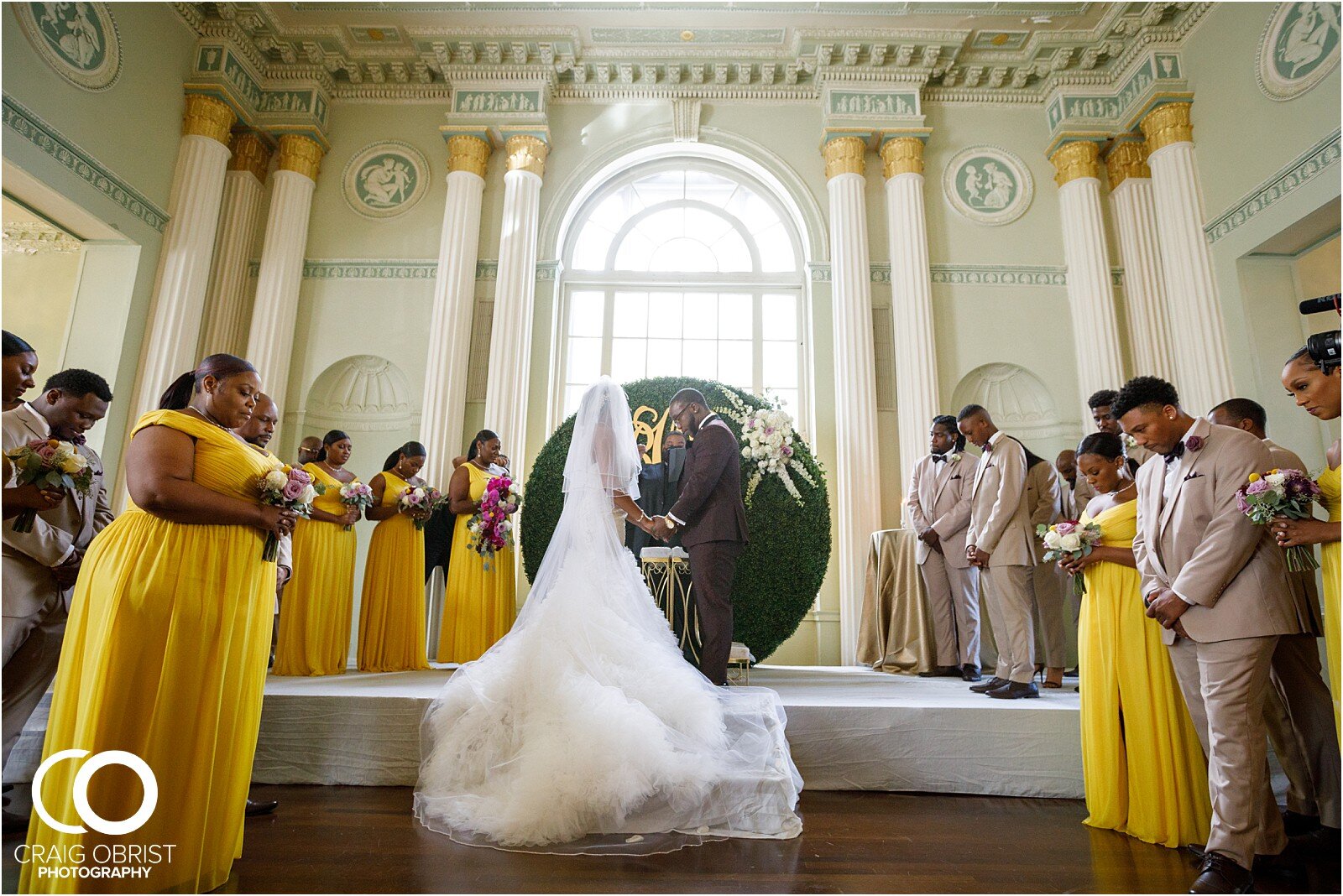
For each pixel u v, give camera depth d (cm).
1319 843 210
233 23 675
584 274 754
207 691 166
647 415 472
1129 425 215
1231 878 176
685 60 738
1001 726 275
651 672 244
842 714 278
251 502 184
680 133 744
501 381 666
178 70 655
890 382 687
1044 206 730
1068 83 725
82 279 601
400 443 700
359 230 729
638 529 375
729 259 762
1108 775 228
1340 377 191
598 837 208
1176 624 200
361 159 745
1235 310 596
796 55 729
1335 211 529
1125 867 194
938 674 453
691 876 182
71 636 167
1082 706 243
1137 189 698
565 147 750
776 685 378
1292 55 552
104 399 239
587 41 728
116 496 575
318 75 734
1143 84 676
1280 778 259
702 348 740
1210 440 204
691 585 348
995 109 755
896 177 712
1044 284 710
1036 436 694
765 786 224
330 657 396
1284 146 557
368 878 175
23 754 265
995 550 336
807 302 733
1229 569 189
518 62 732
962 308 704
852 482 646
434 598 534
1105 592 236
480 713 237
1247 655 186
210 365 187
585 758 209
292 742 272
